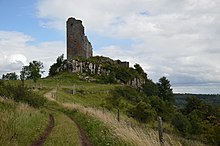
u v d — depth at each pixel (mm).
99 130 21906
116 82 132750
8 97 36531
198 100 111375
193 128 74250
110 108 73750
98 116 30562
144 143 15242
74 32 147625
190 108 111500
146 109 72875
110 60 157375
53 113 40594
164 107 102125
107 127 21984
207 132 64875
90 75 135000
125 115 69062
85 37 153625
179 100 171750
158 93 143875
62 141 18406
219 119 77875
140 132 17766
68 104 50250
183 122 74062
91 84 119500
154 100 104062
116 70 144000
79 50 147625
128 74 145125
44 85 96188
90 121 27516
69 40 148125
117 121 26797
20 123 21203
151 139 15539
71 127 25859
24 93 39312
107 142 17203
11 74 126500
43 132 23000
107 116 31609
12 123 18844
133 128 20641
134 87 139125
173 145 16078
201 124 75438
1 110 23406
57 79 122875
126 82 139625
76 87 97375
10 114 21969
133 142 15664
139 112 72188
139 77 153500
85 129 25453
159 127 15594
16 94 38344
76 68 138875
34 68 96312
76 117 36000
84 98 84750
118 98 95250
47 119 32719
